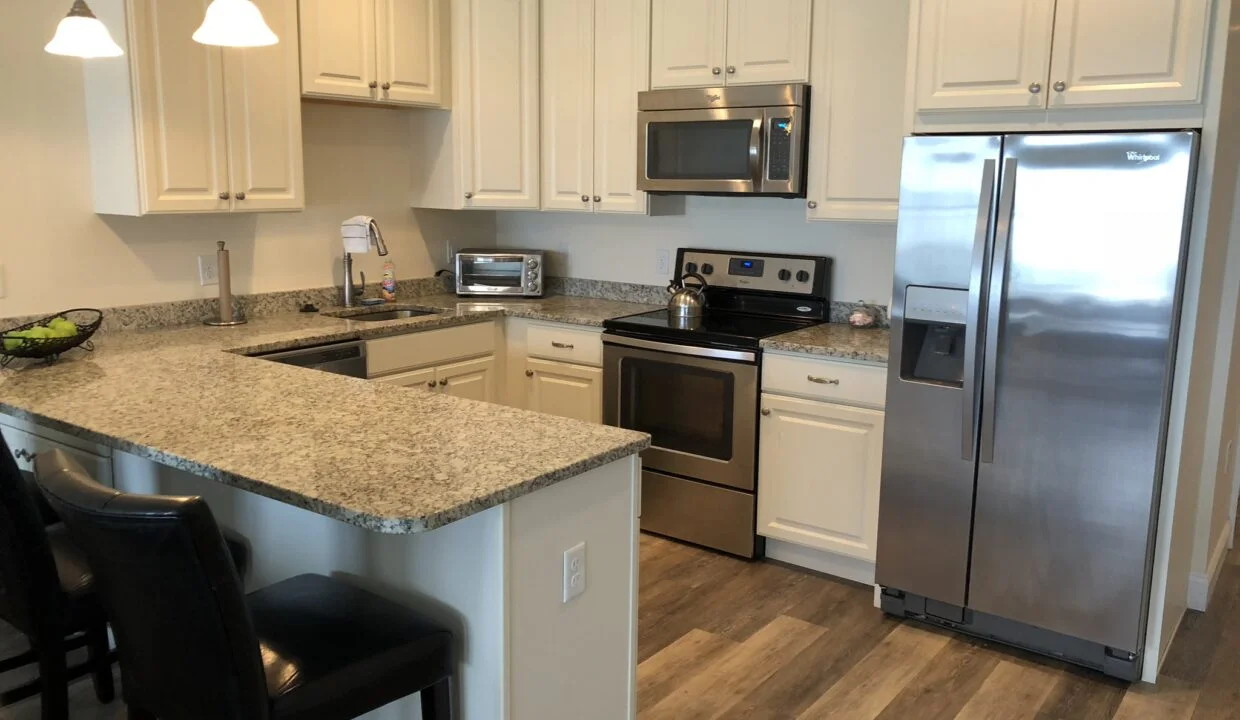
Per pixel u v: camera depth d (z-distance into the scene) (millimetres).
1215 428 3131
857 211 3447
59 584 1901
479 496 1563
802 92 3463
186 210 3271
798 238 3904
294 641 1632
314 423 2059
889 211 3371
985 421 2799
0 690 2498
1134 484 2604
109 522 1398
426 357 3832
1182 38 2439
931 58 2832
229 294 3621
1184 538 2957
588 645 1902
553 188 4258
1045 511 2762
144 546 1389
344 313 3975
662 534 3834
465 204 4266
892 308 2941
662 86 3838
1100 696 2674
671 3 3762
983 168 2689
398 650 1624
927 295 2859
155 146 3160
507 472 1695
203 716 1507
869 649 2922
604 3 3943
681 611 3168
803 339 3391
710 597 3279
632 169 3982
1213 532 3414
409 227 4520
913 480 2998
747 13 3574
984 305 2734
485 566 1677
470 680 1747
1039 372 2697
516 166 4254
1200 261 2502
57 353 2789
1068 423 2676
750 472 3516
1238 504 4121
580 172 4152
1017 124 2719
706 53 3703
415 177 4457
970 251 2758
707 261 4090
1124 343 2553
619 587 1970
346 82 3746
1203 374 2848
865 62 3344
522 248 4848
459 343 3990
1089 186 2543
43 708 1956
